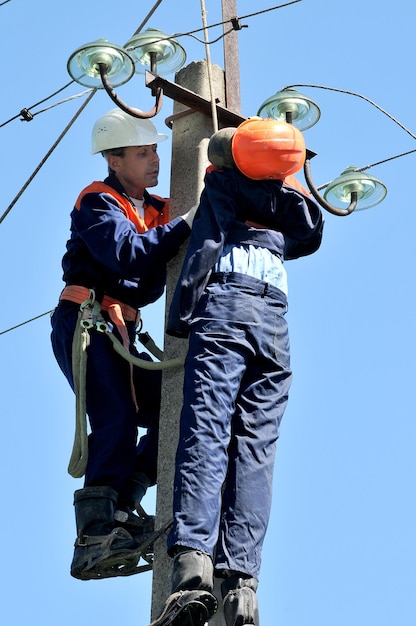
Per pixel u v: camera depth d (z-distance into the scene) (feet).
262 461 40.16
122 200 46.98
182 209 46.21
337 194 48.83
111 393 44.57
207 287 41.16
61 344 45.96
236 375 40.09
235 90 49.39
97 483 43.96
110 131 48.14
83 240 45.85
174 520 38.40
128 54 45.19
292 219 42.83
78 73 45.44
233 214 41.75
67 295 46.24
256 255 41.86
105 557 42.50
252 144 41.42
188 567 37.58
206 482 38.60
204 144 46.73
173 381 43.80
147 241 43.93
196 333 40.47
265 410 40.68
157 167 48.44
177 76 49.21
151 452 46.14
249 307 40.91
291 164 41.73
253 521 39.42
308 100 47.24
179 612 37.40
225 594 39.04
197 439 39.01
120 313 46.06
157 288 47.06
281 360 41.37
